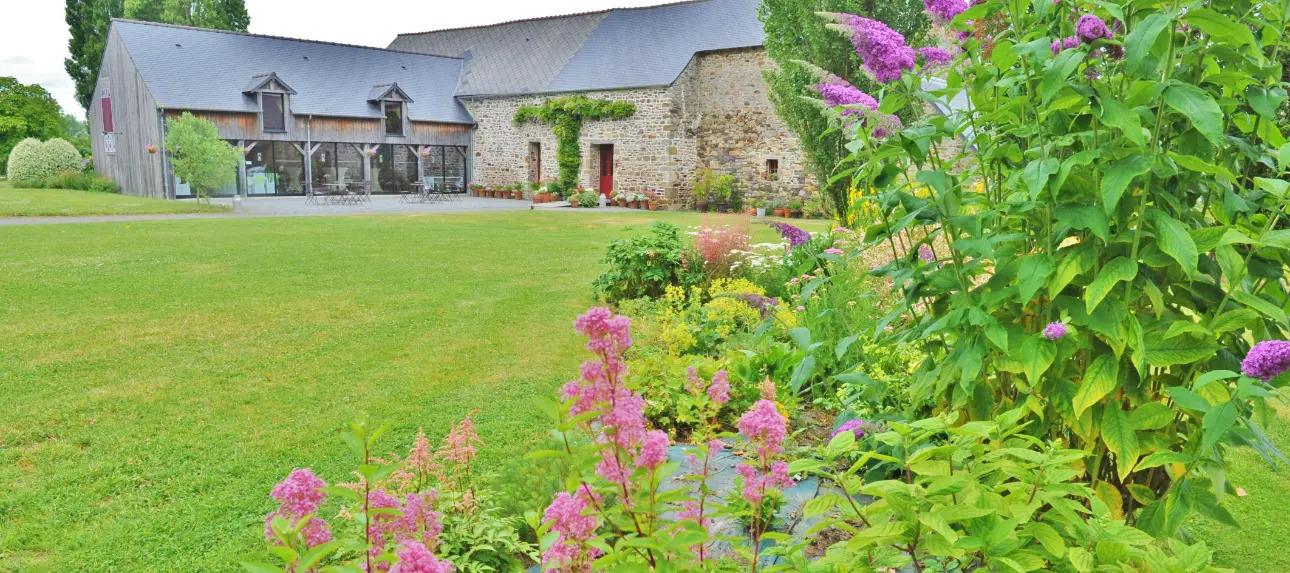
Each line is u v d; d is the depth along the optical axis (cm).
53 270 1080
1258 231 251
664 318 666
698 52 2652
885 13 1521
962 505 175
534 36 3331
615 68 2834
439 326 788
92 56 4091
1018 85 262
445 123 3159
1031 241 272
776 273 845
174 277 1045
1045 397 259
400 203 2725
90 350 674
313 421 509
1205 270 244
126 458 446
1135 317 236
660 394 479
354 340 724
